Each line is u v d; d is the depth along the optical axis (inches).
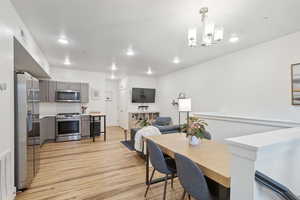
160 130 135.4
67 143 185.8
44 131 182.9
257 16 85.5
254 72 131.0
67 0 72.4
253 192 29.7
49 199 79.3
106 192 85.5
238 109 144.6
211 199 52.2
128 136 224.4
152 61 181.8
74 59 171.6
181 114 225.9
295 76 104.9
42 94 194.2
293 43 106.3
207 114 128.3
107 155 144.0
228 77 154.5
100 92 244.5
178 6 76.9
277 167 34.9
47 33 106.4
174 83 243.0
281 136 38.4
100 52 147.9
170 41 122.3
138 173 108.3
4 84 65.9
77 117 205.0
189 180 53.5
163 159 72.5
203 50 143.8
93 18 88.4
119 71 241.0
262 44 124.9
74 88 213.6
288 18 87.7
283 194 27.9
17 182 85.0
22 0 71.7
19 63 127.6
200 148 73.4
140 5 76.3
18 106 85.3
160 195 83.1
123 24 95.4
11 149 72.7
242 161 31.4
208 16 85.0
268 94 121.0
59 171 110.7
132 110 278.8
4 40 66.0
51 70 208.5
